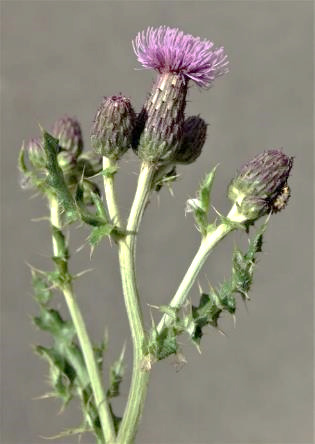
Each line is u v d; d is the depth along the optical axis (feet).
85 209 0.83
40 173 0.92
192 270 0.84
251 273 0.80
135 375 0.83
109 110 0.84
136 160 0.86
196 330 0.80
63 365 0.90
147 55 0.86
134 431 0.83
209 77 0.86
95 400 0.87
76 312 0.88
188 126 0.87
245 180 0.84
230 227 0.84
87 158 0.93
